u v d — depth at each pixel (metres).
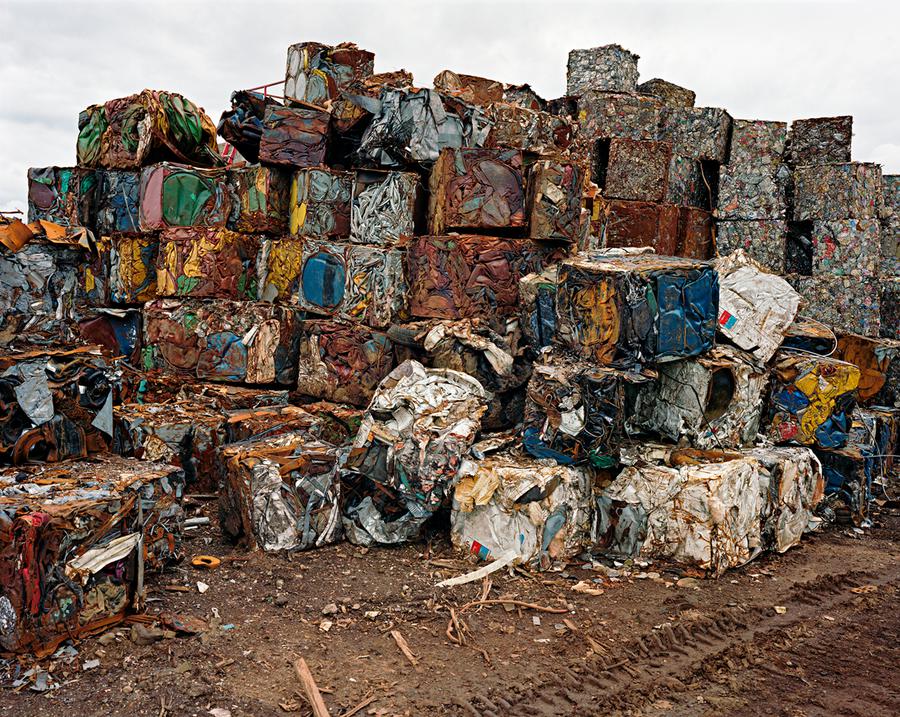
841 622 4.21
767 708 3.29
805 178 8.62
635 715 3.18
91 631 3.47
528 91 7.61
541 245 5.93
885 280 8.73
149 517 4.10
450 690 3.26
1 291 4.09
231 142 7.01
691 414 5.20
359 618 3.91
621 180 8.23
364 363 5.97
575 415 4.79
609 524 4.93
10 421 3.96
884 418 7.11
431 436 4.79
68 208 7.33
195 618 3.74
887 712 3.28
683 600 4.32
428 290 5.74
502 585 4.40
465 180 5.78
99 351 4.32
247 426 5.51
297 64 7.54
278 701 3.11
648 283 4.82
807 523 5.61
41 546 3.26
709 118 8.65
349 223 6.51
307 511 4.71
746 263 5.66
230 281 6.55
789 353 6.02
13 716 2.90
